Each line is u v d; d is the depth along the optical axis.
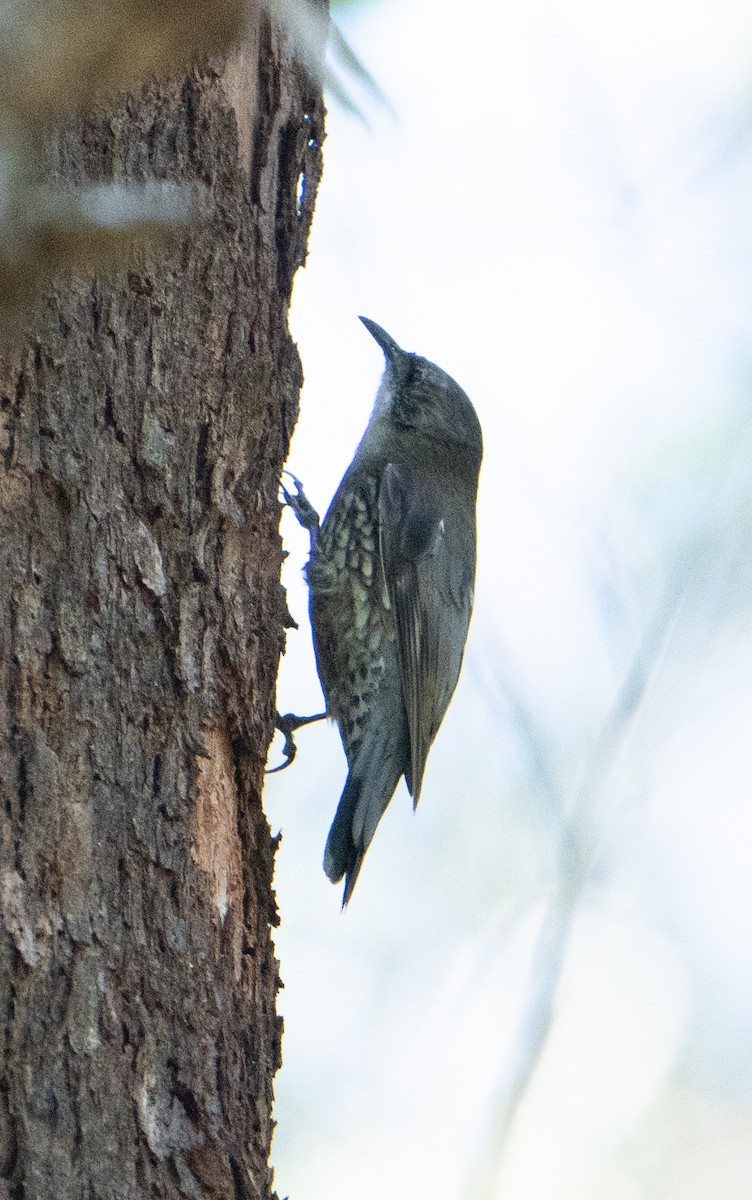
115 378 6.62
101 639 6.30
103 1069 5.76
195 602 6.90
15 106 2.77
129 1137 5.78
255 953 6.92
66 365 6.36
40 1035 5.61
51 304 6.32
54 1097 5.59
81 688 6.15
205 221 7.04
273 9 3.30
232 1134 6.27
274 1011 7.04
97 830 6.06
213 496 7.10
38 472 6.19
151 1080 5.97
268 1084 6.82
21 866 5.76
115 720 6.28
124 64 2.76
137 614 6.53
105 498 6.47
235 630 7.13
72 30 2.69
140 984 6.06
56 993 5.71
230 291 7.37
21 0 2.66
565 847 9.57
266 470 7.65
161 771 6.48
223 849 6.84
